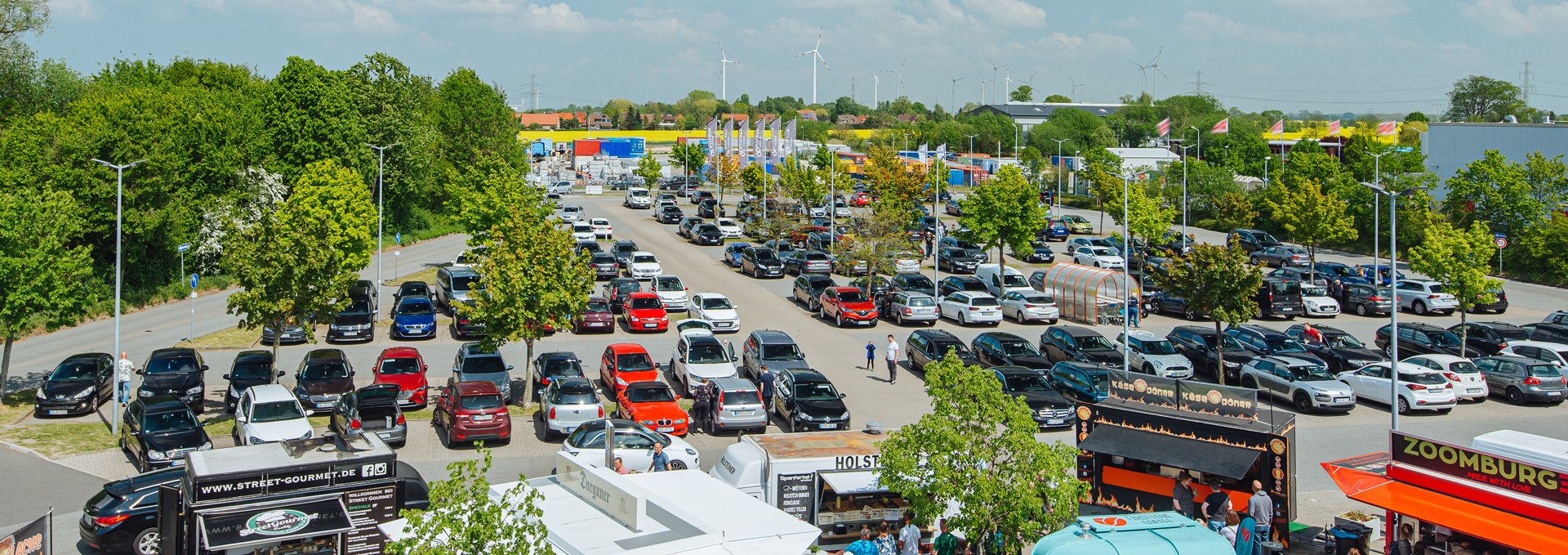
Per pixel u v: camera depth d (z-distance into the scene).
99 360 33.09
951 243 67.00
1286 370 34.56
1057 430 31.45
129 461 26.83
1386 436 30.62
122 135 50.44
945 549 18.08
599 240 73.94
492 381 32.50
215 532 16.12
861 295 47.81
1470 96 173.38
